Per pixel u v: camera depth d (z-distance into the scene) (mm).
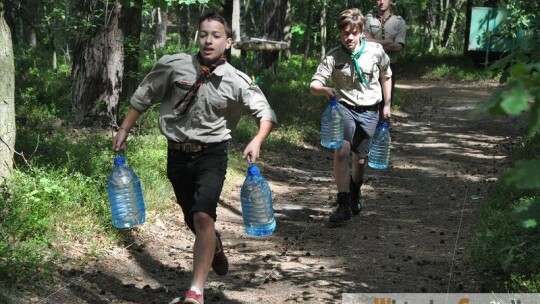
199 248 4598
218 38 4633
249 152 4609
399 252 6879
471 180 10953
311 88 7492
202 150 4727
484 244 6129
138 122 11984
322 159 12781
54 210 6332
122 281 5598
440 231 7715
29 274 5137
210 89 4645
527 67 1800
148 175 8258
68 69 20516
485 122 18188
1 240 5363
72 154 8445
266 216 4648
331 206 9039
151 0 10227
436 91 26797
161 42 38875
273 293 5582
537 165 1710
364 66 7496
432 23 47062
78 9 12250
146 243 6609
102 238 6336
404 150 13953
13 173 6668
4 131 6500
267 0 23656
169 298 5301
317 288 5730
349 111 7625
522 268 5398
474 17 28062
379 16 9062
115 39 12148
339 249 7008
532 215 2152
